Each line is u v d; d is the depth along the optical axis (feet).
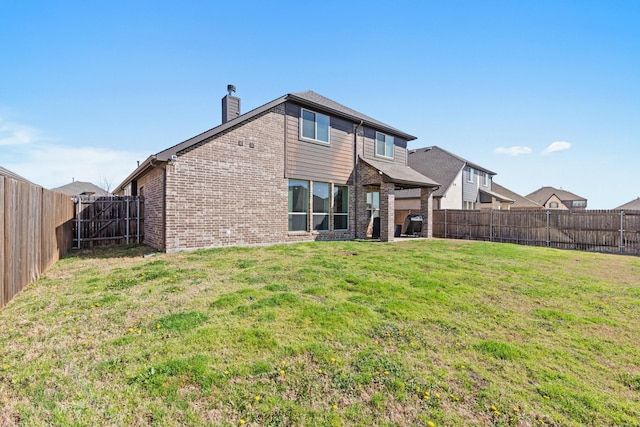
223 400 8.08
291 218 38.50
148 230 38.14
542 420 7.75
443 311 14.84
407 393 8.63
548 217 46.32
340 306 14.75
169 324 12.39
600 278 22.31
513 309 15.53
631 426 7.64
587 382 9.50
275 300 15.28
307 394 8.46
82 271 22.06
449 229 58.08
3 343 10.86
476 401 8.40
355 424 7.41
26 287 17.65
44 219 21.68
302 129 39.14
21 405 7.68
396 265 24.30
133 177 42.09
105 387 8.46
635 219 38.47
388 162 51.06
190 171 30.17
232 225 32.91
